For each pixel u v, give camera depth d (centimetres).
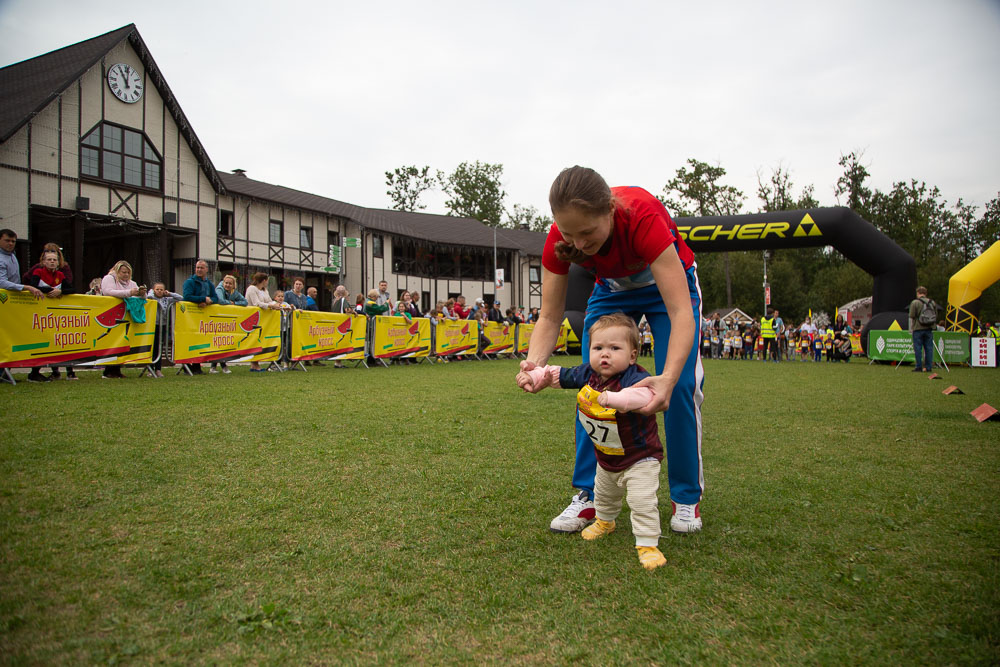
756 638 161
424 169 6291
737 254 5744
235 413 498
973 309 1792
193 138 2292
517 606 178
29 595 173
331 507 265
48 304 683
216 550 212
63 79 1898
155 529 230
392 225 3466
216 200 2428
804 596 187
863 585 194
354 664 146
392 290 3375
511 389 774
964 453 407
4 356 648
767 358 2255
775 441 451
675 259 223
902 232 5919
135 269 2284
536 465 355
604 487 238
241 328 921
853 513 273
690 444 251
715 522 262
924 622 170
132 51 2103
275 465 334
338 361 1243
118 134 2077
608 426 220
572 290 1964
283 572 197
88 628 157
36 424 414
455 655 151
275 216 2747
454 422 500
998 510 276
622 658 150
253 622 163
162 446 365
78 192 1953
